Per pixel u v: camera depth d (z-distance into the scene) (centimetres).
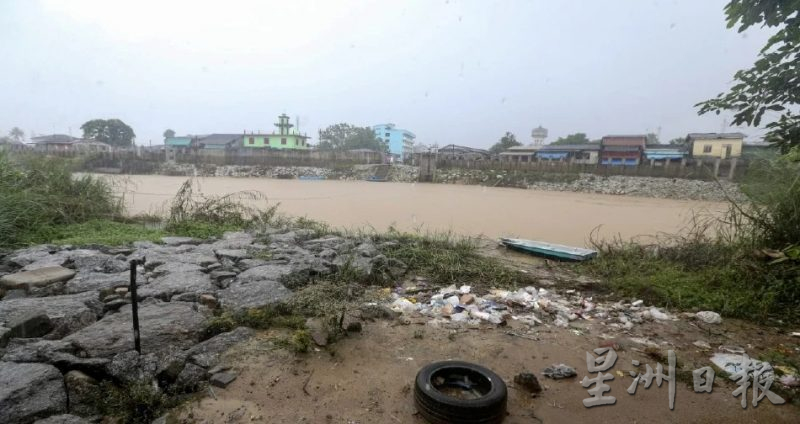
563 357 302
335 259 503
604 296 448
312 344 298
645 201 1747
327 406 235
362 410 234
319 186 2058
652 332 351
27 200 603
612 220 1118
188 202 819
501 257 629
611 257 594
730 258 475
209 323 308
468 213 1191
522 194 1917
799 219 420
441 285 469
